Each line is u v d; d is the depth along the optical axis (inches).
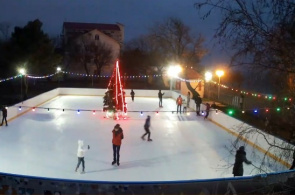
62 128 701.9
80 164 471.8
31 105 924.6
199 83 1225.4
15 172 435.2
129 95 1269.7
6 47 1355.8
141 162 487.2
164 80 1635.1
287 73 162.2
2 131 663.1
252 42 162.7
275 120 190.7
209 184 241.4
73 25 2448.3
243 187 230.1
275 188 180.2
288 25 156.2
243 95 834.8
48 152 527.5
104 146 568.4
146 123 603.2
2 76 1369.3
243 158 347.6
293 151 177.6
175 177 430.0
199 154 534.6
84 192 248.8
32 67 1379.2
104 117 834.2
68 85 1628.9
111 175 431.2
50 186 253.0
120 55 1855.3
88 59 1850.4
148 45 1753.2
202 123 792.3
